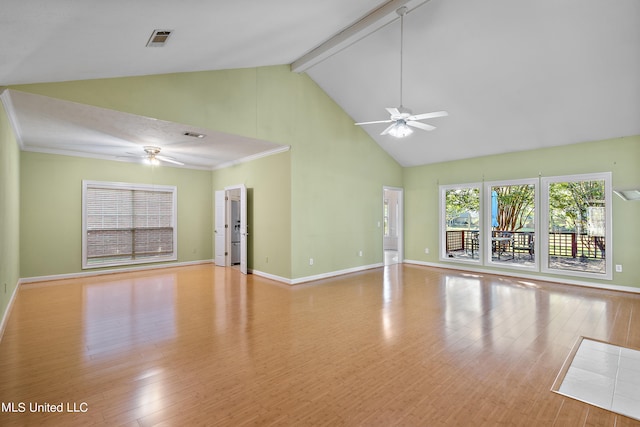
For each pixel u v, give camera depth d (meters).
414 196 8.23
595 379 2.52
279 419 2.02
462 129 6.27
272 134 5.54
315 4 3.17
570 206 5.90
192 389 2.36
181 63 3.89
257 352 3.00
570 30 3.88
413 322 3.83
